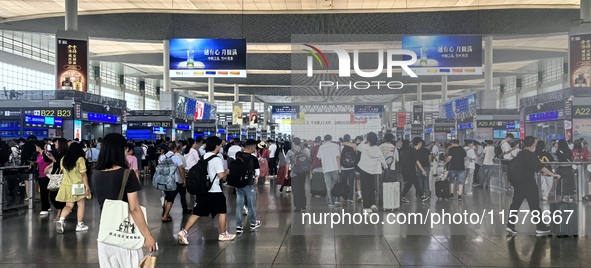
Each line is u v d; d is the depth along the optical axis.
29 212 11.50
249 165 8.70
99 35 34.41
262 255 6.96
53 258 6.79
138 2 29.31
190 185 7.72
